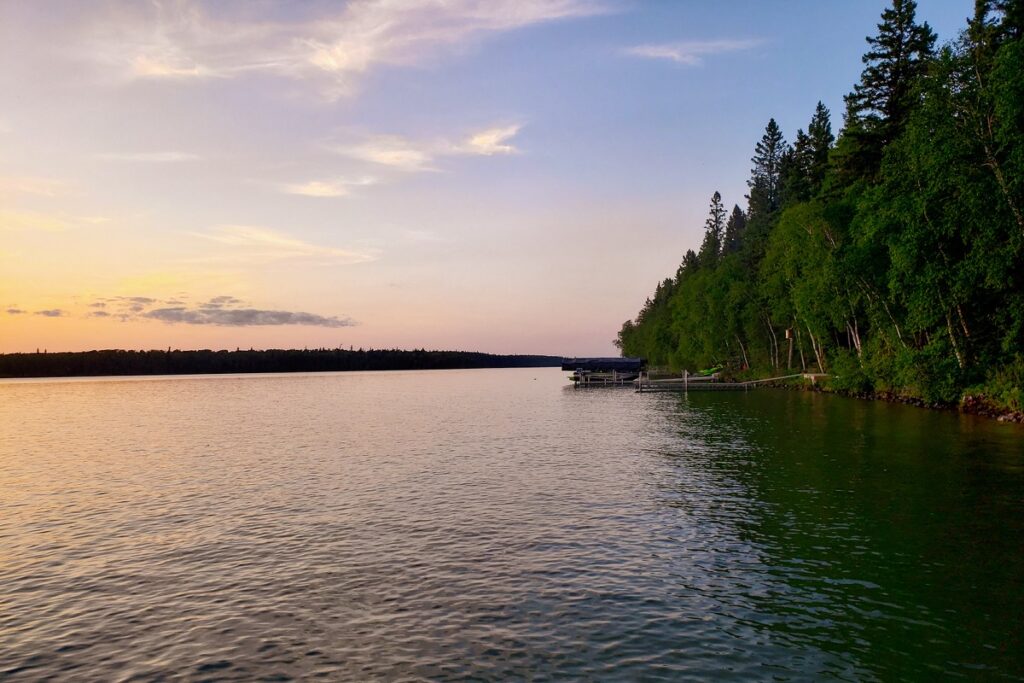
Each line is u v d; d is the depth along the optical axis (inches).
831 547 547.8
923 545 543.8
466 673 352.8
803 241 2164.1
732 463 967.0
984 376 1476.4
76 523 726.5
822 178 2687.0
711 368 3919.8
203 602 474.9
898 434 1174.3
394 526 664.4
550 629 405.7
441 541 604.4
